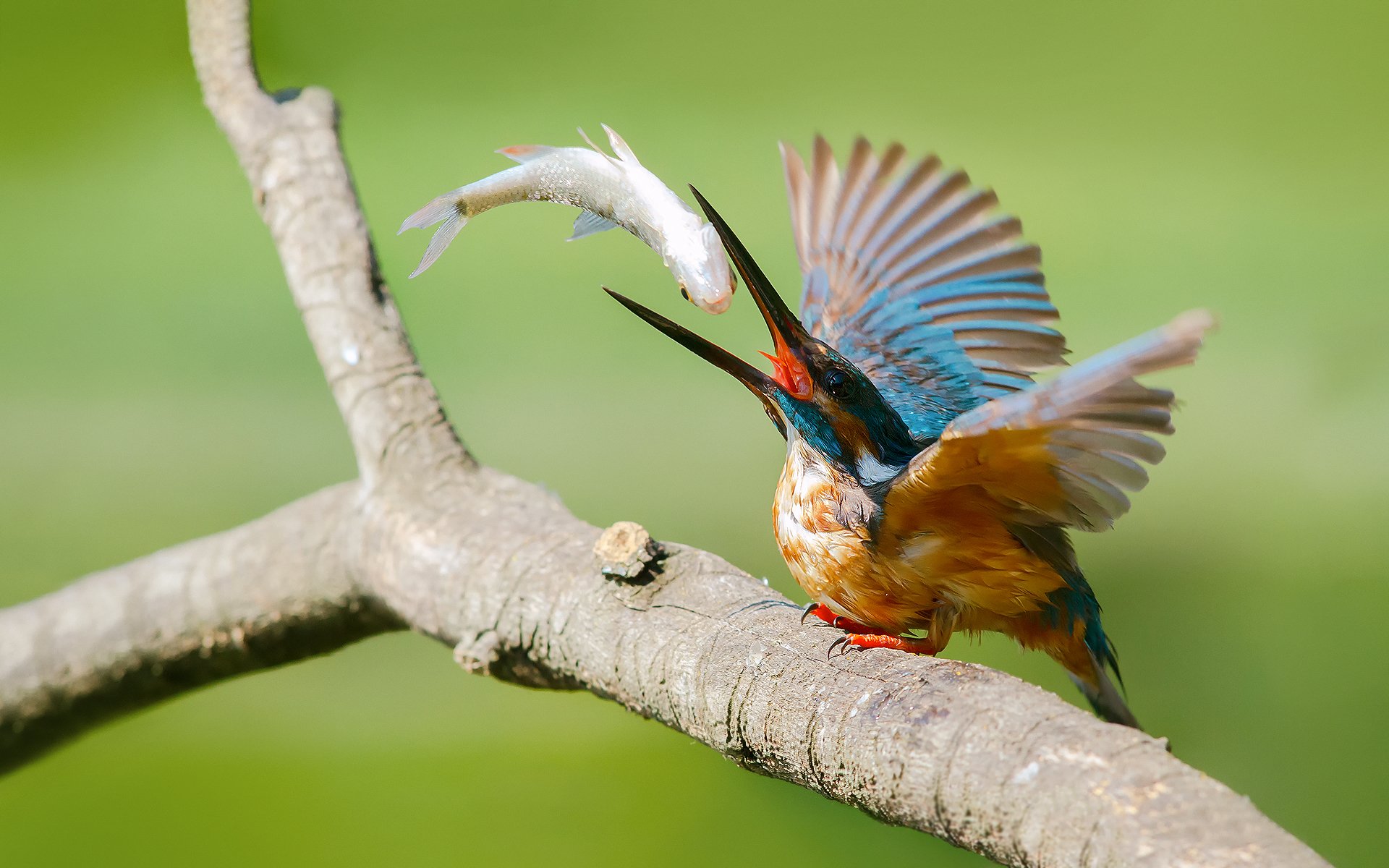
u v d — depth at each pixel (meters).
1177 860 2.33
